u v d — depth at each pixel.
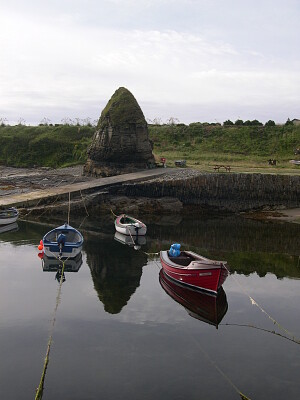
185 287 20.58
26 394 11.52
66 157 69.06
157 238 32.16
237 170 50.59
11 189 44.31
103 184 43.81
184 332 15.63
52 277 21.84
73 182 48.19
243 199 44.47
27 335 15.12
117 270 23.47
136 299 19.00
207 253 27.69
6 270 22.80
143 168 52.06
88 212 40.78
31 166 66.62
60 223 36.12
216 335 15.45
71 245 24.72
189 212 43.34
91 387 11.90
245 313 17.62
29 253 26.34
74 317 16.77
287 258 26.72
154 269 23.88
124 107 51.53
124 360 13.46
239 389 11.98
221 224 38.25
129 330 15.69
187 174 47.09
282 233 34.56
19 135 76.38
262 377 12.63
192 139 76.00
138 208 41.88
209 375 12.66
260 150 68.00
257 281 21.97
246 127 75.81
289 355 14.05
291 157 63.56
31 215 38.34
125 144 50.84
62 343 14.55
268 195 44.50
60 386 11.93
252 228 36.50
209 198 44.34
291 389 12.04
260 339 15.20
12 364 13.12
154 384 12.12
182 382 12.24
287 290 20.61
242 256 27.11
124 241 30.61
